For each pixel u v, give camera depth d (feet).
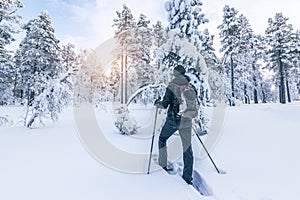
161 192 7.52
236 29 69.26
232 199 6.99
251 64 81.41
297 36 81.56
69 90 27.71
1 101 60.90
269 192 7.39
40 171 9.53
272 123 24.06
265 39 87.20
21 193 7.30
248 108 47.37
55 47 59.47
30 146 14.58
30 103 26.48
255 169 9.66
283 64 80.74
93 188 7.79
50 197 7.04
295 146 13.43
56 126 24.91
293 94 131.13
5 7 38.68
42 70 56.90
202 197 7.18
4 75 48.60
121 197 7.07
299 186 7.80
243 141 15.12
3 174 9.13
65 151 13.19
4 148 13.99
